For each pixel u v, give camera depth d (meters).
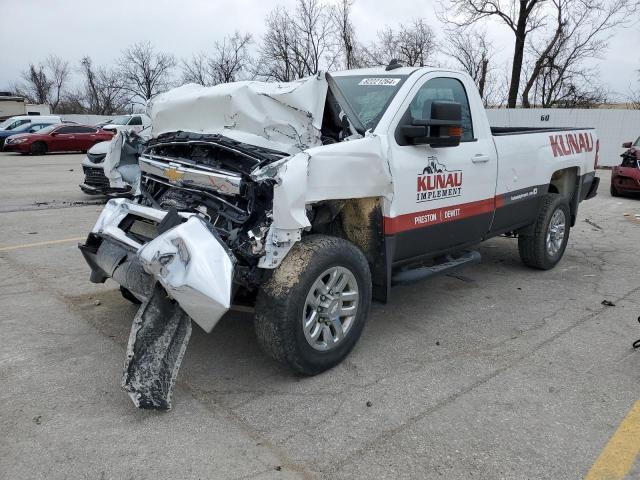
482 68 32.31
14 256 6.64
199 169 3.71
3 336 4.30
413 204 4.21
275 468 2.78
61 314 4.78
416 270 4.55
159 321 3.34
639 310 5.12
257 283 3.46
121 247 3.92
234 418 3.23
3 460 2.81
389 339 4.40
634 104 31.84
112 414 3.25
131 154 5.39
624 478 2.73
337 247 3.62
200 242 3.15
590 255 7.21
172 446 2.95
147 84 57.44
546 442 3.02
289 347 3.45
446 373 3.82
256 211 3.48
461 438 3.06
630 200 12.31
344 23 37.34
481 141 4.95
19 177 16.02
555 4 28.64
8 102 41.41
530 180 5.66
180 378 3.71
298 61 40.19
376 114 4.16
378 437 3.06
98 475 2.71
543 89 33.62
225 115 3.96
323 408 3.35
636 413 3.32
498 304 5.26
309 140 3.70
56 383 3.60
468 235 4.94
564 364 3.98
